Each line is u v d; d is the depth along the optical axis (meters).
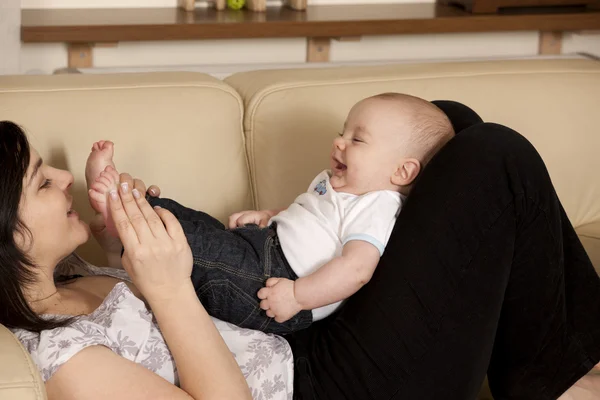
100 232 1.36
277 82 1.69
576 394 1.35
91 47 2.34
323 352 1.22
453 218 1.17
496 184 1.16
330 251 1.24
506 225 1.17
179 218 1.31
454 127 1.46
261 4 2.44
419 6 2.66
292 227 1.26
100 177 1.15
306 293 1.18
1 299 1.07
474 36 2.76
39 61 2.31
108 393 1.00
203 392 1.04
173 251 1.07
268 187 1.63
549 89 1.84
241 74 1.82
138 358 1.09
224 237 1.24
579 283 1.27
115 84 1.56
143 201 1.10
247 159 1.65
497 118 1.79
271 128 1.64
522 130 1.80
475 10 2.53
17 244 1.08
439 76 1.80
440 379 1.18
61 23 2.16
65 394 1.00
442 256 1.17
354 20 2.37
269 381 1.18
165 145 1.52
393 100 1.33
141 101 1.54
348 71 1.79
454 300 1.17
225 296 1.21
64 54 2.34
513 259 1.20
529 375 1.26
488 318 1.17
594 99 1.87
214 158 1.57
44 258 1.14
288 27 2.32
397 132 1.30
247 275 1.21
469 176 1.17
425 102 1.36
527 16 2.54
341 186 1.33
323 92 1.69
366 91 1.72
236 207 1.59
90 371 1.01
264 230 1.30
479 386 1.21
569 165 1.83
